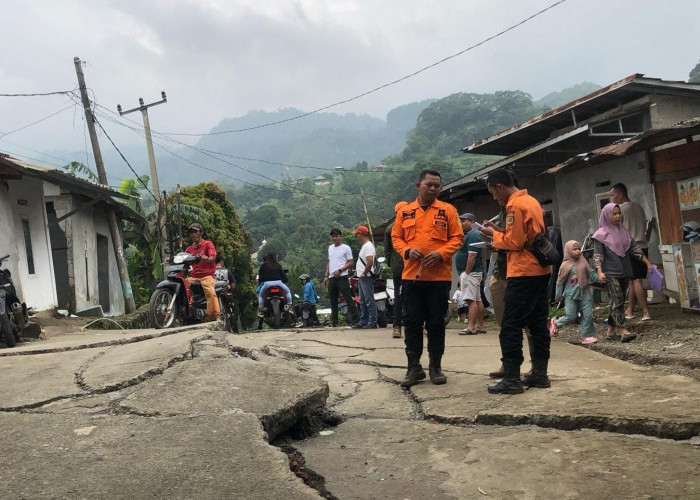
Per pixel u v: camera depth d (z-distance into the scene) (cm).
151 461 312
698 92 1241
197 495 275
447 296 524
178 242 2420
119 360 544
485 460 330
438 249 513
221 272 1075
